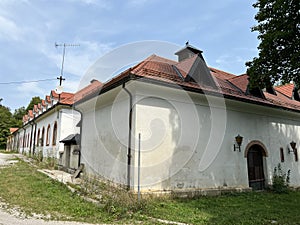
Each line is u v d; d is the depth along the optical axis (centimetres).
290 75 891
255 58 972
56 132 1700
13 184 908
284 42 870
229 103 1045
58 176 1123
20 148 3225
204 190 888
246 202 821
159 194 785
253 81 970
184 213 624
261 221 590
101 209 611
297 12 829
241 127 1096
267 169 1146
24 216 541
